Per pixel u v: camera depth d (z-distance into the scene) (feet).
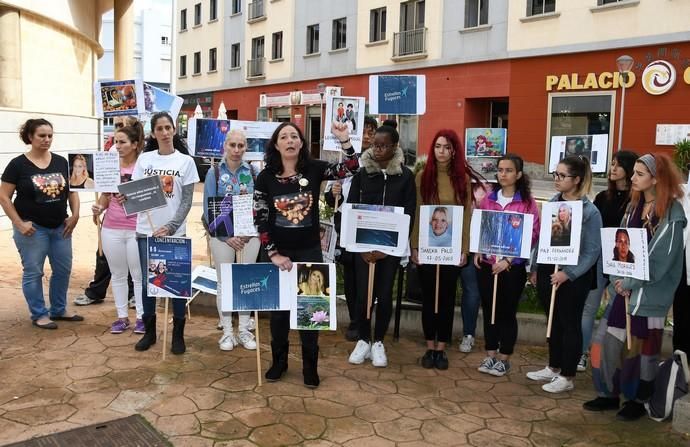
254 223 14.25
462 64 68.18
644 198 13.25
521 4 61.62
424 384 14.67
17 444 10.89
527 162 63.05
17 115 34.06
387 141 15.05
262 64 99.60
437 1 69.62
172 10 81.82
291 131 13.73
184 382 13.99
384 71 77.25
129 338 17.01
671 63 51.96
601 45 55.98
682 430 12.40
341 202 17.70
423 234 15.23
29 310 18.30
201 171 50.88
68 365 14.76
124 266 17.30
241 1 104.12
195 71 120.37
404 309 18.78
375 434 11.88
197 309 20.29
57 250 17.79
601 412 13.38
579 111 58.75
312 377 14.06
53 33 41.88
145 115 21.70
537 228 14.96
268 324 19.27
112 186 16.80
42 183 17.04
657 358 12.88
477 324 18.35
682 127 51.31
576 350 14.21
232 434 11.59
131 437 11.31
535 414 13.16
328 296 13.89
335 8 84.23
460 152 15.64
